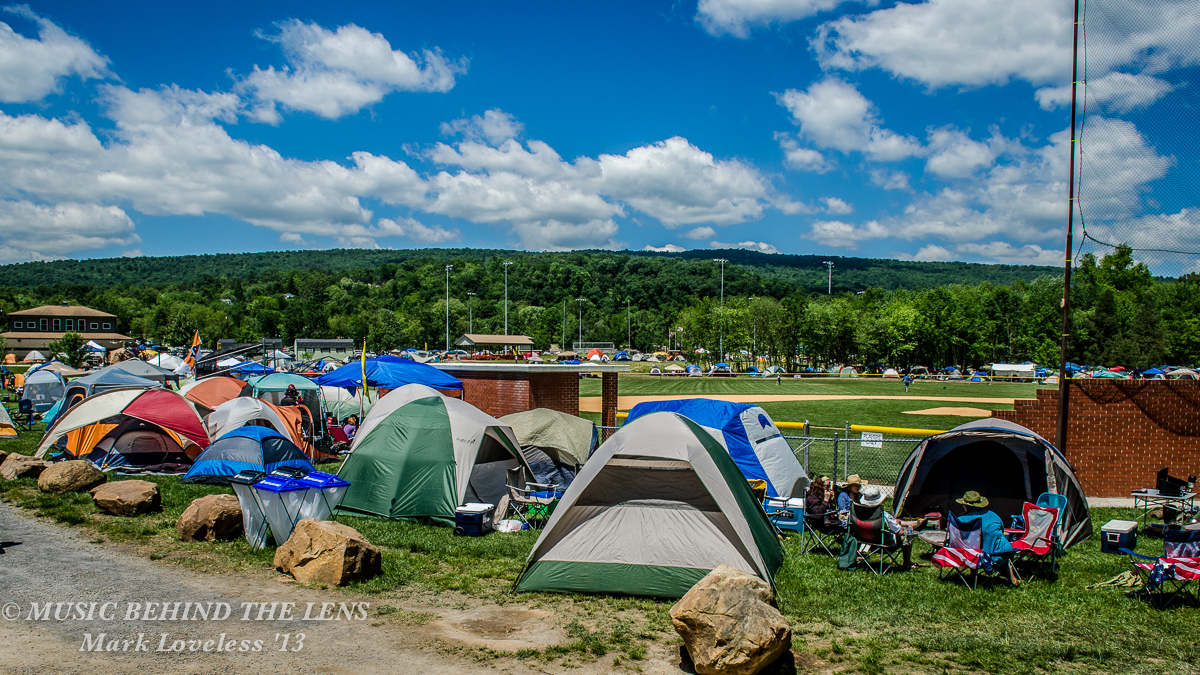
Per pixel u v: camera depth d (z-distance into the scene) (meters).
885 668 5.59
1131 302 57.72
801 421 26.69
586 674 5.34
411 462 10.59
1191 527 7.70
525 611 6.80
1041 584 7.90
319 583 7.23
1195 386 13.03
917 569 8.49
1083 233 12.70
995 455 11.16
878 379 63.66
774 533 9.02
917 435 21.08
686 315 106.12
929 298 83.00
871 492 8.36
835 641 6.16
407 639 5.93
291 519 8.43
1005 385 54.06
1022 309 84.44
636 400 36.09
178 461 14.00
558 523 7.79
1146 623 6.71
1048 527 8.66
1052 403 13.67
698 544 7.68
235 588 7.02
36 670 4.99
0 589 6.68
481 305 148.12
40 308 100.50
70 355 55.25
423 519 10.31
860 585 7.80
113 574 7.30
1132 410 13.13
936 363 80.81
